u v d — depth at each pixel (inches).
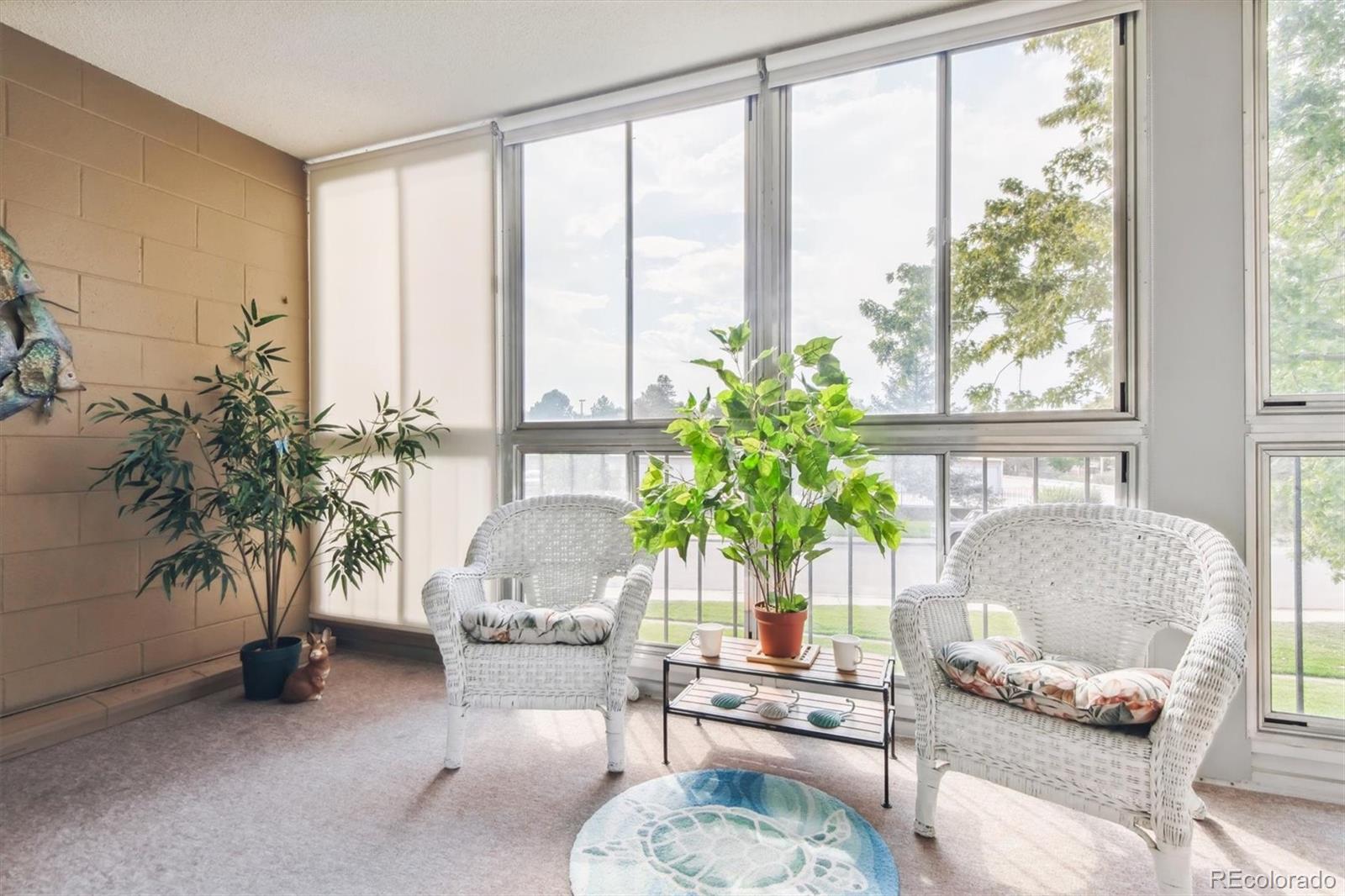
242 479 97.0
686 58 97.2
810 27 90.0
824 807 69.1
